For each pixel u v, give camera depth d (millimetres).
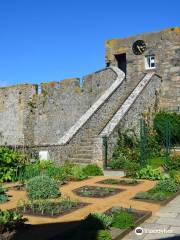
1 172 15211
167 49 25719
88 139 21203
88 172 16312
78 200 10867
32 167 15797
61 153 19672
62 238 7445
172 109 25109
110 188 12938
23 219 8617
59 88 28703
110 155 19703
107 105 23031
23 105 29859
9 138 30891
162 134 23172
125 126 21344
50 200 10930
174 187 12078
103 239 7250
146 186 13359
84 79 27375
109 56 28656
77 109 27359
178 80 25094
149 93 24219
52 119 28906
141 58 26953
